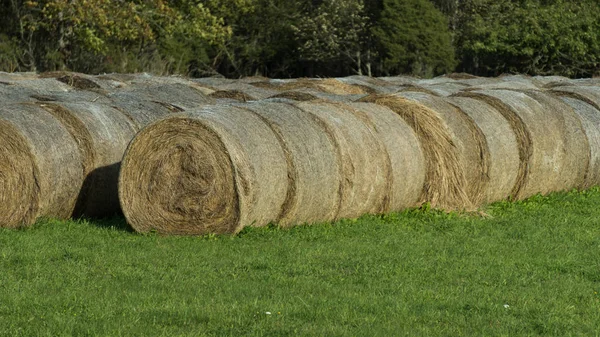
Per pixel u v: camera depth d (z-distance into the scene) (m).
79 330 18.72
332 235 29.31
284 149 29.78
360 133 32.06
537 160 37.56
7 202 29.97
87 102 33.84
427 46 109.62
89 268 24.08
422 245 28.00
